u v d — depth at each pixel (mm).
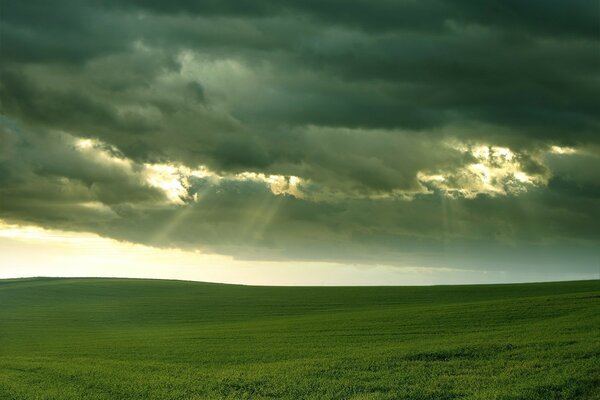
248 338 43719
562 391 22828
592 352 29484
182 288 100625
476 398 22375
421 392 23750
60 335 52938
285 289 98375
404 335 40875
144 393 25594
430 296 78875
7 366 32562
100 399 24641
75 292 93125
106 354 38000
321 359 32062
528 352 30609
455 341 35781
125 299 85688
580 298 56094
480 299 72938
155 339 46000
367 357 31766
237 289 99438
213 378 28156
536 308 50906
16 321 64562
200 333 48875
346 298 80875
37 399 24750
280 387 25688
